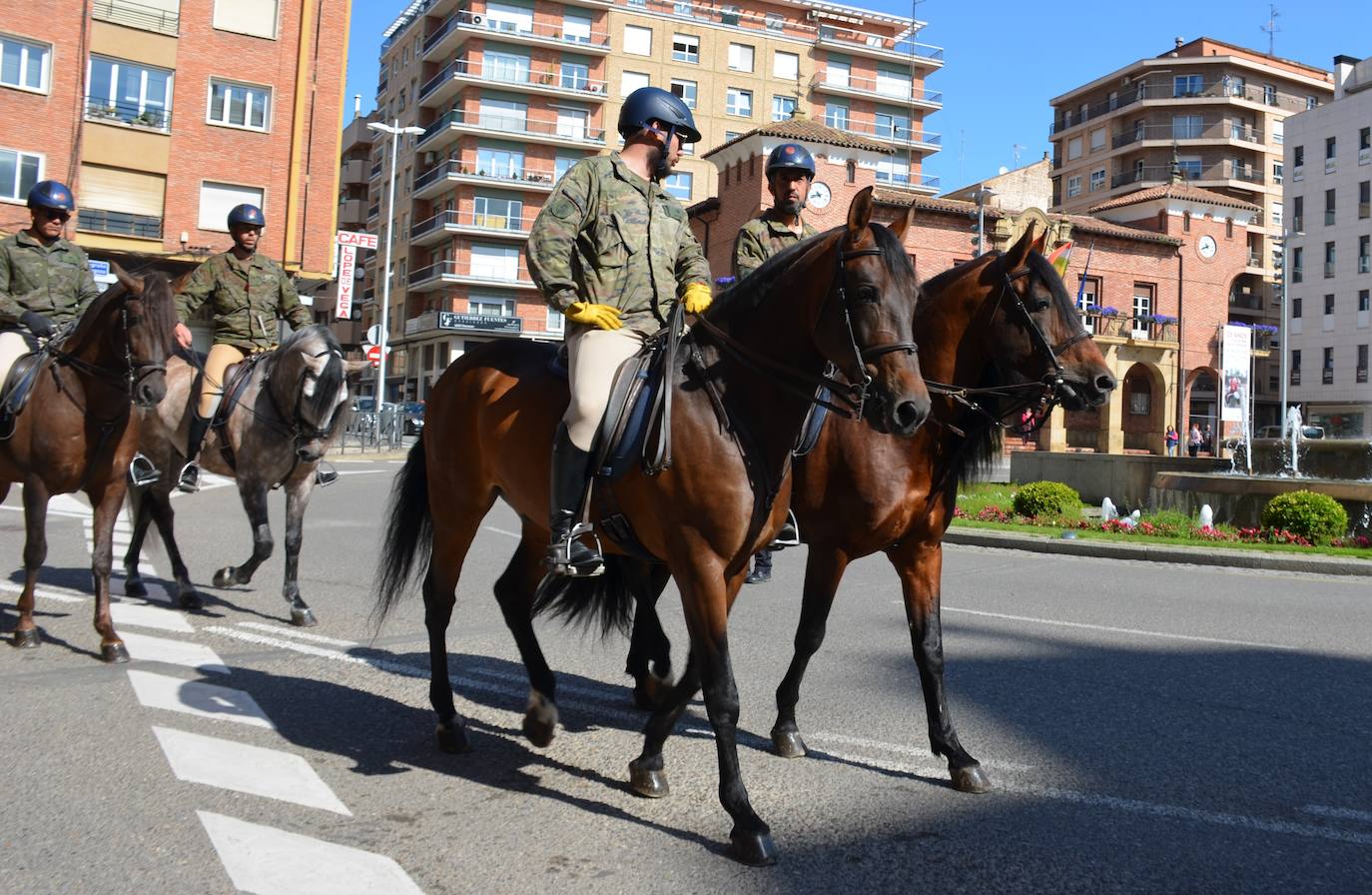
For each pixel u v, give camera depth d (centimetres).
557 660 629
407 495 502
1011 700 540
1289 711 522
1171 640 709
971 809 384
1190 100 7256
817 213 3691
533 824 365
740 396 371
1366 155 6241
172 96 3031
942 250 3966
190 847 334
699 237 4259
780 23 6594
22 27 2797
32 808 363
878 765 438
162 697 511
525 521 464
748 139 3794
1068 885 318
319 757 432
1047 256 535
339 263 3938
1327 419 6488
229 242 3141
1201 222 4544
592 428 379
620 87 6075
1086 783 412
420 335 6109
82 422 595
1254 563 1149
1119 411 4347
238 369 773
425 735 471
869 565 1094
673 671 607
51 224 698
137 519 789
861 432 427
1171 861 336
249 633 672
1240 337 3647
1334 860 338
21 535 1115
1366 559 1110
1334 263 6456
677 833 359
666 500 365
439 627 460
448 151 6125
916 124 6825
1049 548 1280
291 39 3188
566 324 418
